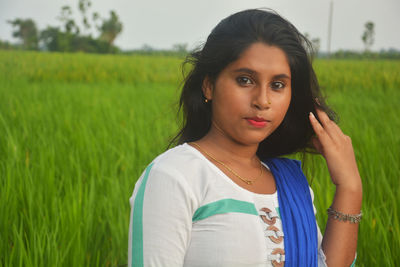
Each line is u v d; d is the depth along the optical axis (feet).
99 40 250.78
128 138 19.25
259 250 3.61
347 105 31.65
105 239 10.24
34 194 11.32
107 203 11.59
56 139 18.17
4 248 8.93
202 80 4.21
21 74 63.00
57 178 13.17
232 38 3.82
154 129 21.72
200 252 3.54
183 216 3.49
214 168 3.76
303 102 4.60
